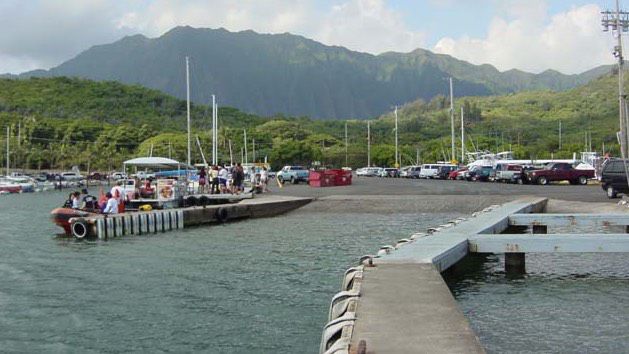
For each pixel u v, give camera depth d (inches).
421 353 295.3
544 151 5349.4
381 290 434.0
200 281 727.7
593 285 619.8
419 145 6181.1
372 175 4116.6
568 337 434.3
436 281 465.1
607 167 1496.1
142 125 6323.8
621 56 1380.4
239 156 5191.9
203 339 514.0
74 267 842.2
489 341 426.6
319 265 812.0
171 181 1547.7
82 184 4296.3
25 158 4822.8
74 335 535.8
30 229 1342.3
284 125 6594.5
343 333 333.4
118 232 1186.0
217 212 1400.1
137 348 498.9
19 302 646.5
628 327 459.5
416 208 1572.3
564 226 1067.3
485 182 2625.5
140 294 671.1
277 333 522.3
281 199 1630.2
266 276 746.2
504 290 598.5
